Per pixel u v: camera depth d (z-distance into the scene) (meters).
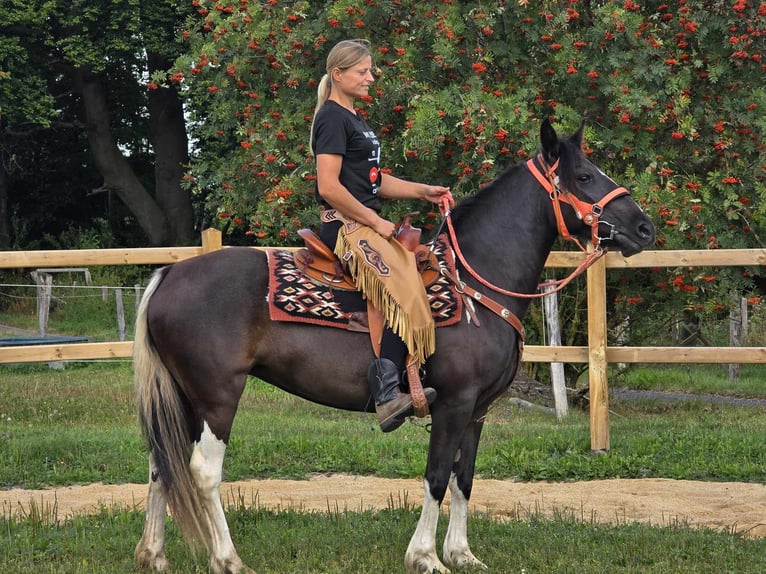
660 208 10.84
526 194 5.66
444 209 5.67
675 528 6.34
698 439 9.62
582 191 5.52
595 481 8.37
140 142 29.83
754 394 16.44
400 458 9.09
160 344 5.25
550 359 9.35
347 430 10.67
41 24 22.56
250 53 12.68
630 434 10.07
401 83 11.59
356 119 5.33
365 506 7.37
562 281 5.67
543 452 9.19
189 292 5.22
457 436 5.34
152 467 5.43
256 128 12.72
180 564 5.42
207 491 5.14
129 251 8.50
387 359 5.12
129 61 25.58
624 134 11.77
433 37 12.02
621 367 14.30
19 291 25.42
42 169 29.28
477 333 5.33
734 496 7.69
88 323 23.06
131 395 13.63
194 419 5.39
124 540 5.93
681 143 12.36
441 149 12.02
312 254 5.34
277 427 10.78
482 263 5.54
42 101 23.27
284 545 5.82
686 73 12.00
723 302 12.21
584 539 6.00
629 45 12.08
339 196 5.16
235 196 13.33
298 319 5.19
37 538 5.95
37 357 8.41
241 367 5.18
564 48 11.72
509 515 7.11
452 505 5.67
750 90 12.33
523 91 11.38
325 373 5.23
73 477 8.38
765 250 8.97
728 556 5.62
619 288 12.72
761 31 11.68
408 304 5.09
